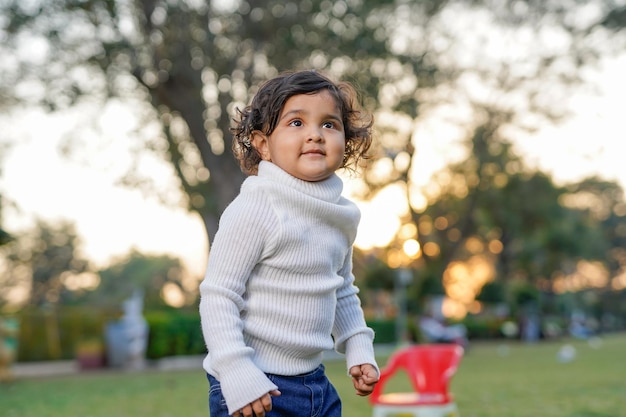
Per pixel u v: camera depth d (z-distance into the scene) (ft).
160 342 56.18
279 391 6.57
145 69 52.49
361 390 7.57
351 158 8.27
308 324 6.82
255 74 53.67
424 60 62.44
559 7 69.36
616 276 209.36
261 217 6.71
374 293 95.96
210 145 53.67
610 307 209.15
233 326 6.46
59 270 165.27
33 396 29.89
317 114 7.02
